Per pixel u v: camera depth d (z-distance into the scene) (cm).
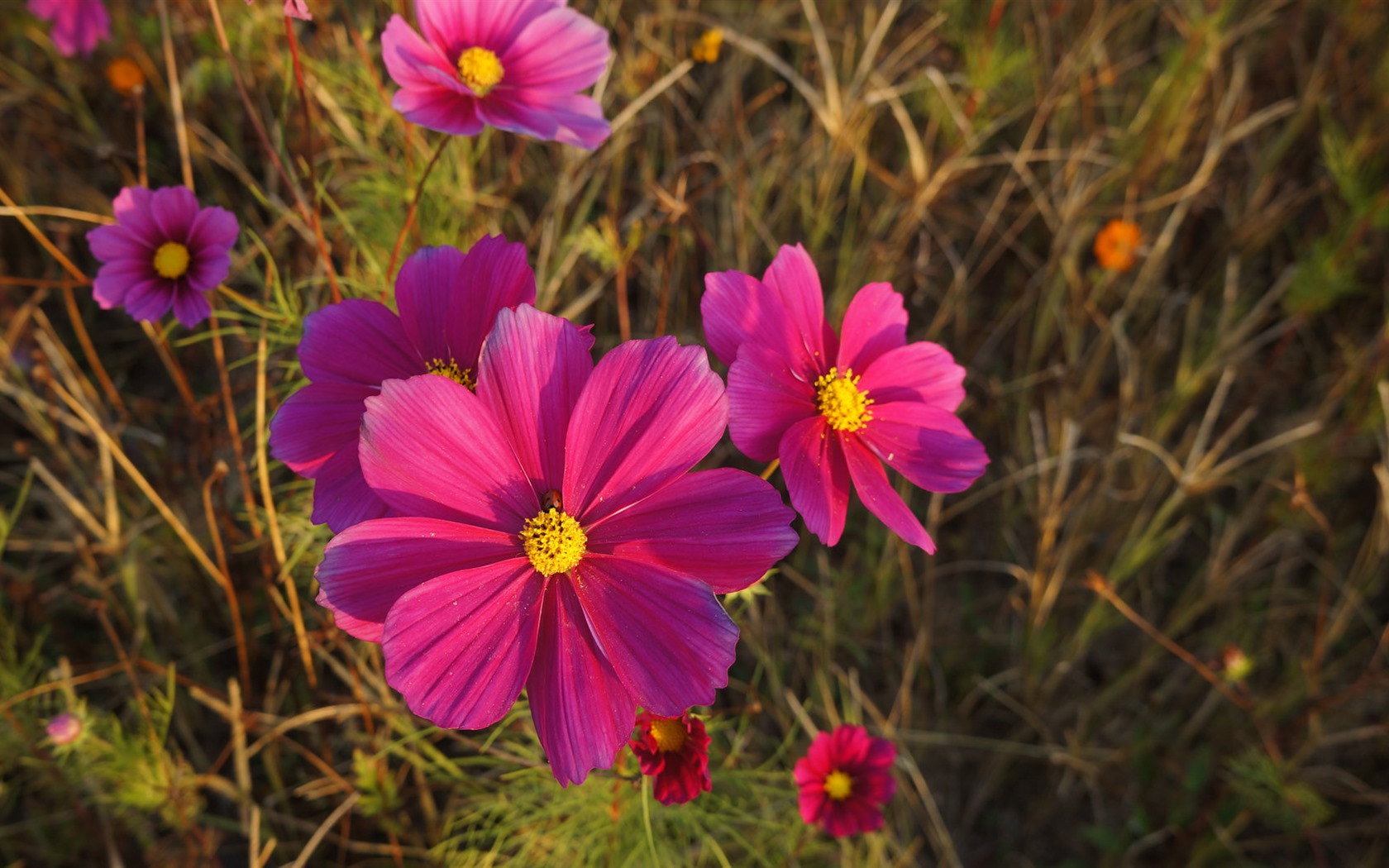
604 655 42
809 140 68
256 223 61
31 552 61
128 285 49
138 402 61
